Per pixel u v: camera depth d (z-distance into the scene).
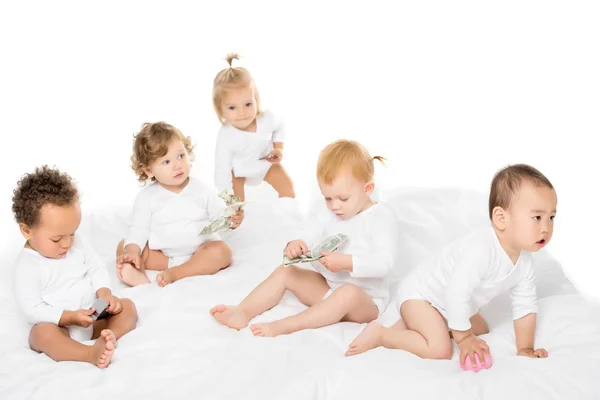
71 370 4.16
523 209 4.05
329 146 4.64
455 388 3.81
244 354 4.22
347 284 4.62
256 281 5.09
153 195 5.48
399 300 4.45
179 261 5.48
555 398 3.78
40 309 4.50
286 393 3.78
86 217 6.06
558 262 5.17
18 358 4.31
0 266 5.23
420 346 4.25
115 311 4.62
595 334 4.25
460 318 4.15
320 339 4.37
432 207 5.85
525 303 4.29
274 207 6.18
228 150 6.30
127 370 4.09
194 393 3.87
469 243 4.23
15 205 4.51
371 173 4.65
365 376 3.92
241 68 6.23
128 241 5.46
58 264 4.62
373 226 4.71
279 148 6.51
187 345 4.36
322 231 4.88
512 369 3.96
